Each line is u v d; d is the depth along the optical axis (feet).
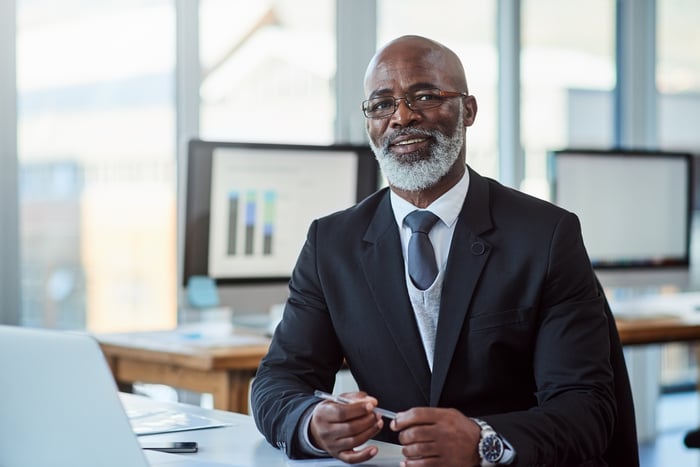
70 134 12.23
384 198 6.27
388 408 5.84
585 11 16.58
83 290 12.42
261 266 10.59
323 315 6.11
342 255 6.08
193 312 10.75
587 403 5.26
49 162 12.09
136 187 12.73
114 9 12.49
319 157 10.78
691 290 16.53
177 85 12.83
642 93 17.03
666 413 17.88
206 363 8.79
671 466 14.71
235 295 10.48
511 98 15.65
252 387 5.88
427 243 5.91
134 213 12.73
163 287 12.97
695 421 17.66
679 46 17.57
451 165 5.95
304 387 5.73
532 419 4.97
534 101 16.06
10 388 4.40
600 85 16.83
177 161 12.92
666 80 17.48
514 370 5.74
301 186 10.72
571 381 5.44
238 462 4.91
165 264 12.95
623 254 12.32
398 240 6.00
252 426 5.83
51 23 12.03
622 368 5.85
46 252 12.10
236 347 9.25
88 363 4.25
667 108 17.49
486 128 15.69
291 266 10.74
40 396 4.34
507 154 15.70
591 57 16.69
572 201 12.05
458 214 5.97
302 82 13.79
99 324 12.56
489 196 6.06
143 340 9.78
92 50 12.35
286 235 10.69
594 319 5.65
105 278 12.57
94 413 4.27
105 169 12.50
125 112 12.60
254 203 10.52
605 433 5.31
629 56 16.93
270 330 10.62
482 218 5.90
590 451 5.18
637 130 16.98
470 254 5.79
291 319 6.13
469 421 4.75
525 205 5.99
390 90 6.03
